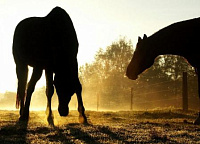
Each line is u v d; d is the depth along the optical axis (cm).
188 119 1066
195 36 909
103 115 1173
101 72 6281
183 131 728
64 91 755
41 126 764
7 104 5466
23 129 712
